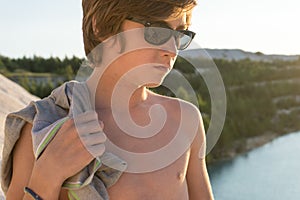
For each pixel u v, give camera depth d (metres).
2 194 2.56
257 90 24.20
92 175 1.12
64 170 1.09
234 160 14.60
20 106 5.18
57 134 1.11
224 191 10.34
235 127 18.77
